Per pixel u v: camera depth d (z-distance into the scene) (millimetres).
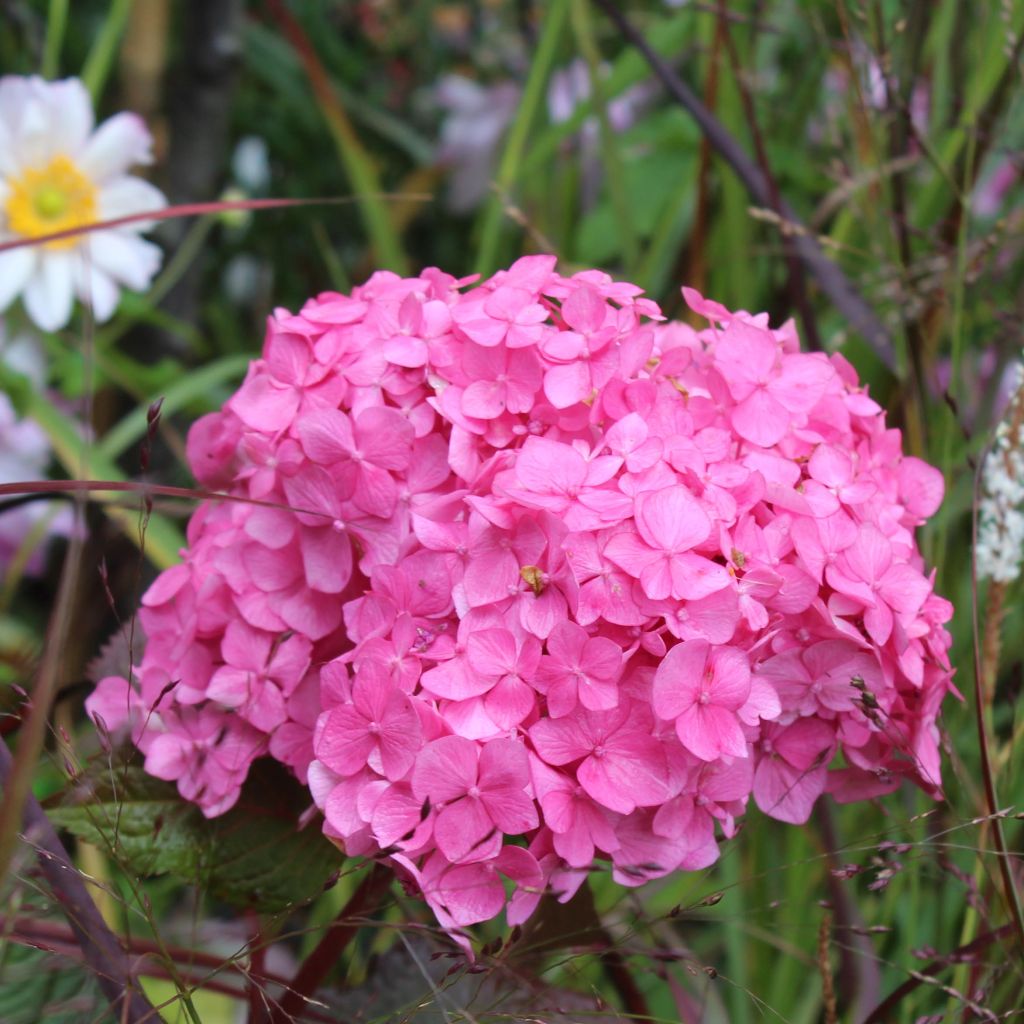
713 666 659
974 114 916
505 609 667
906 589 683
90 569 909
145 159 1066
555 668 658
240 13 1157
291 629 701
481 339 682
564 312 691
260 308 1490
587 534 666
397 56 1741
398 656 663
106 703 729
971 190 920
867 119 910
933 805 851
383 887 725
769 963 919
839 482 694
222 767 706
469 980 753
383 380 692
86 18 1563
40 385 1093
